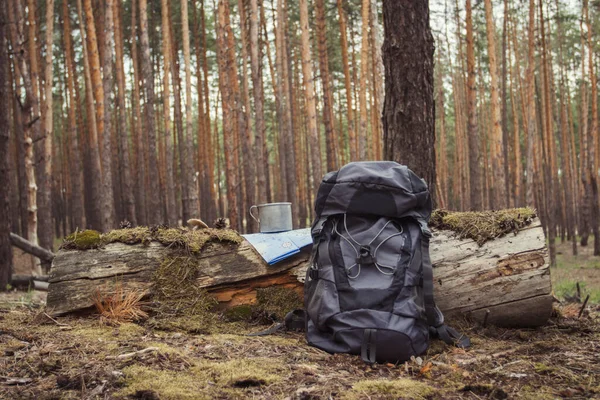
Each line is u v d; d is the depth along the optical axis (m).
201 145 26.84
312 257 3.46
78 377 2.71
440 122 32.28
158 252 4.00
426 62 5.38
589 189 24.09
